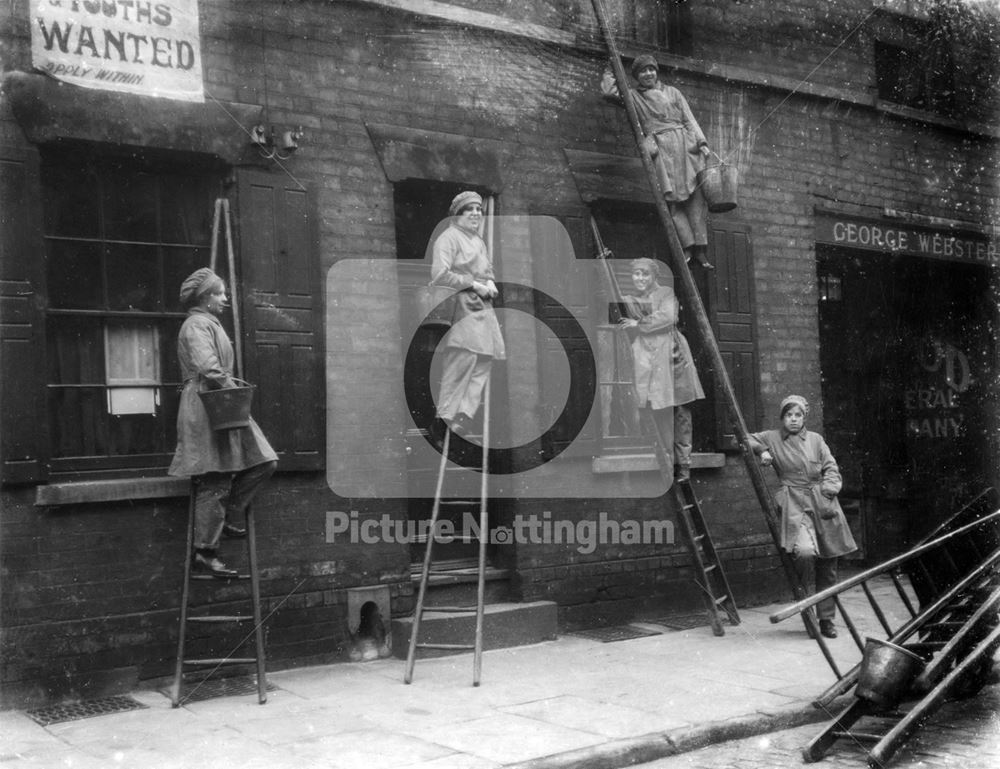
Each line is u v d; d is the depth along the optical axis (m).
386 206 7.61
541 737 5.42
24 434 6.11
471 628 7.59
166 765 5.06
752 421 9.56
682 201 8.74
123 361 6.78
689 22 9.41
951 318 12.05
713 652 7.48
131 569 6.47
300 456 7.11
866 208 10.65
